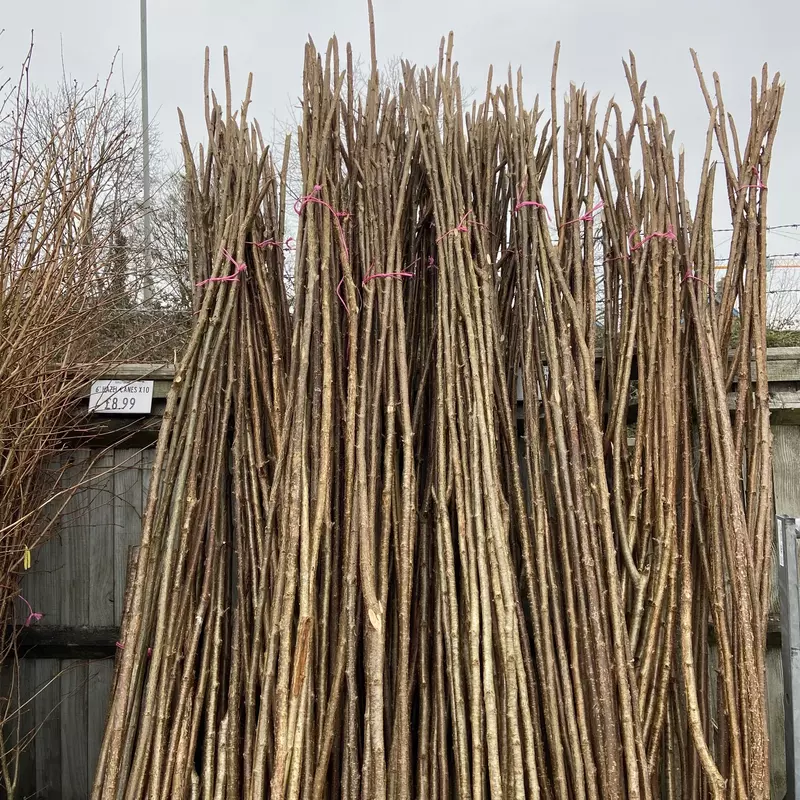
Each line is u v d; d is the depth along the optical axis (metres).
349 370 2.01
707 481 2.11
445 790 1.82
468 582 1.87
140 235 4.96
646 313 2.21
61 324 2.31
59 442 2.42
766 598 2.04
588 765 1.78
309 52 2.17
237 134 2.31
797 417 2.35
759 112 2.23
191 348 2.09
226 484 2.23
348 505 1.94
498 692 1.83
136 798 1.79
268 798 1.84
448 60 2.20
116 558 2.48
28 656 2.45
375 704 1.74
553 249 2.11
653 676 1.98
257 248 2.25
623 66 2.31
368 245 2.13
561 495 2.01
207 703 1.98
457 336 2.05
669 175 2.23
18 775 2.39
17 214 2.40
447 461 2.01
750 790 1.86
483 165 2.27
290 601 1.82
